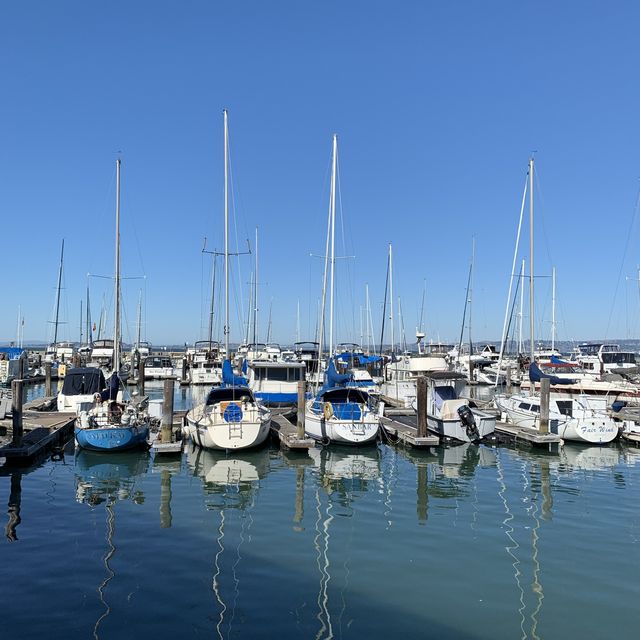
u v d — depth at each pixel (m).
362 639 7.89
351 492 16.09
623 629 8.27
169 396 21.33
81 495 15.47
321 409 24.27
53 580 9.70
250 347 57.34
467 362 58.41
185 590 9.38
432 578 9.98
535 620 8.49
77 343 77.00
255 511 14.07
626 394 33.56
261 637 7.92
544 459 21.03
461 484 17.11
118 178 34.00
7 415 25.64
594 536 12.25
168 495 15.56
